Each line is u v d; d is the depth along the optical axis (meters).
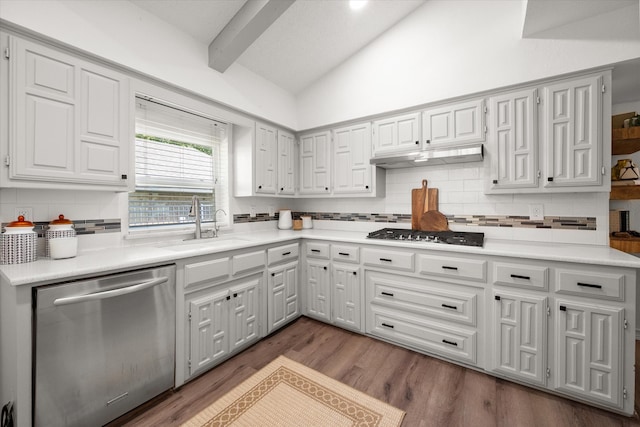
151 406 1.57
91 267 1.32
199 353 1.80
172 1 1.84
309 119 3.08
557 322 1.62
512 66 2.00
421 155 2.22
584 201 1.99
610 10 1.71
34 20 1.38
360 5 2.24
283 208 3.41
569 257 1.56
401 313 2.18
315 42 2.54
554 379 1.63
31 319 1.17
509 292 1.75
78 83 1.52
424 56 2.37
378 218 2.90
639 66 1.72
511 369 1.74
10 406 1.22
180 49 2.06
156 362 1.58
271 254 2.37
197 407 1.56
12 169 1.31
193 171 2.47
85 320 1.31
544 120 1.91
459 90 2.21
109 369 1.40
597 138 1.76
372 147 2.66
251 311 2.19
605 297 1.50
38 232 1.57
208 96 2.26
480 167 2.35
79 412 1.30
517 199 2.21
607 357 1.50
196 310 1.78
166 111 2.20
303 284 2.73
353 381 1.78
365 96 2.69
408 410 1.53
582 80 1.80
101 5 1.64
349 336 2.40
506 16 2.03
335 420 1.46
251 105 2.64
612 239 1.94
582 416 1.49
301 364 1.98
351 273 2.41
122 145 1.71
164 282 1.61
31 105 1.36
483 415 1.50
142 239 2.04
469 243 1.95
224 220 2.71
